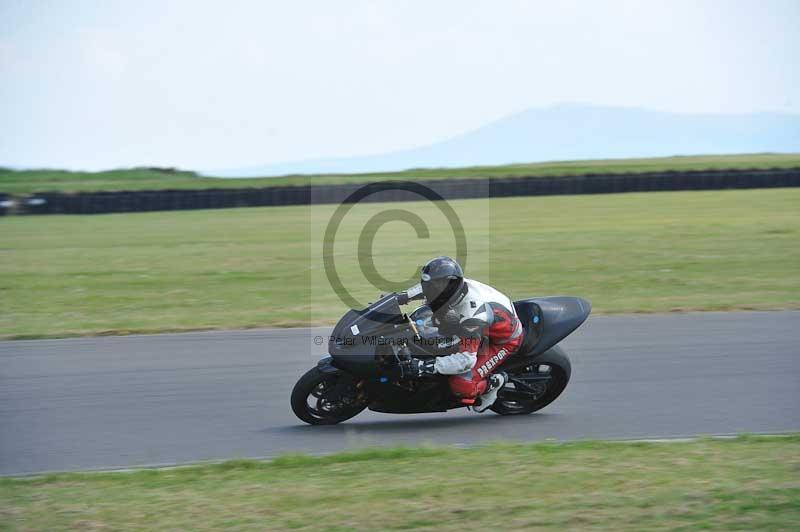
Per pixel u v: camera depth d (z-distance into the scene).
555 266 50.28
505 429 21.41
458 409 23.80
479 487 15.68
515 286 43.97
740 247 55.94
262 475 16.94
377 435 20.91
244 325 34.91
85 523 14.22
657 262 50.75
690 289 42.12
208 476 16.97
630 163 137.75
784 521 13.88
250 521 14.16
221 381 26.17
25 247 63.47
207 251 60.53
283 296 42.53
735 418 22.06
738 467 16.91
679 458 17.67
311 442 20.28
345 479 16.41
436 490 15.52
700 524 13.78
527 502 14.83
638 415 22.44
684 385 25.31
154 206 90.88
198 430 21.34
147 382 26.06
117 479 16.94
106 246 63.69
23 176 128.25
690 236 61.84
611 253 54.81
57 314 37.56
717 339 31.19
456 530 13.69
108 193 90.12
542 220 75.75
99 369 27.69
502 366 22.22
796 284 43.03
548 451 18.41
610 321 34.88
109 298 41.69
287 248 62.31
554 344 22.50
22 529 13.98
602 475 16.36
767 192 94.12
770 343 30.47
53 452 19.67
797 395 24.14
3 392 25.03
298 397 20.97
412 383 21.23
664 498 14.88
